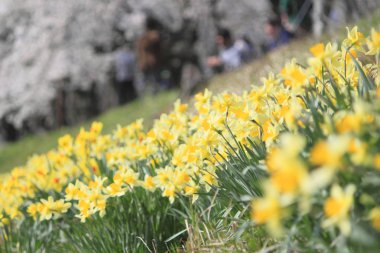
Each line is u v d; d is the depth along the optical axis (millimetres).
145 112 30297
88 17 42469
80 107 41031
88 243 8148
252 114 6309
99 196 7535
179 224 8156
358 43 6230
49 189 10242
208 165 6898
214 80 19656
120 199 8133
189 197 7695
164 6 39594
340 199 3902
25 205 10117
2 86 42094
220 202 7141
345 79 5883
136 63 37750
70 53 41969
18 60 42656
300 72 5566
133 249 7816
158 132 8484
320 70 5996
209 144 6832
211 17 37531
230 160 6605
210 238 6828
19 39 43469
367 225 4383
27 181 10461
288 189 3734
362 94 5582
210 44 37500
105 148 10469
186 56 37375
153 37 34688
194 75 36250
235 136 6543
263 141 6305
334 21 23406
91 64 41500
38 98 41125
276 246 5383
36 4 43969
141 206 8117
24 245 9727
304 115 5410
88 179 9758
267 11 35688
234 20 36781
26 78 41875
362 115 4332
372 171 4480
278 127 5812
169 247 7945
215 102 7172
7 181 11172
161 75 35469
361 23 17719
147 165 8508
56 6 43438
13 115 41156
